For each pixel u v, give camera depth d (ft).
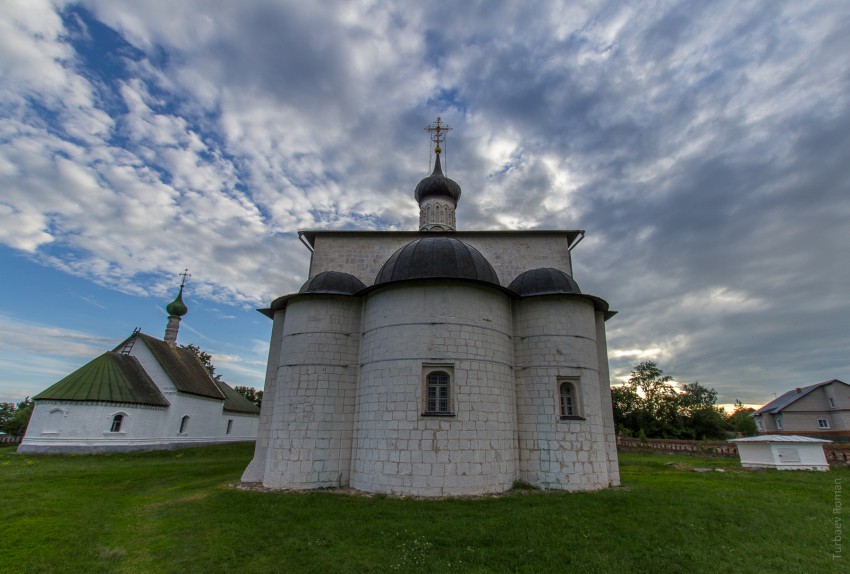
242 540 29.55
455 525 32.27
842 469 67.87
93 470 67.15
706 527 32.22
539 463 48.73
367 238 73.31
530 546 28.19
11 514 36.63
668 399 156.15
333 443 50.11
